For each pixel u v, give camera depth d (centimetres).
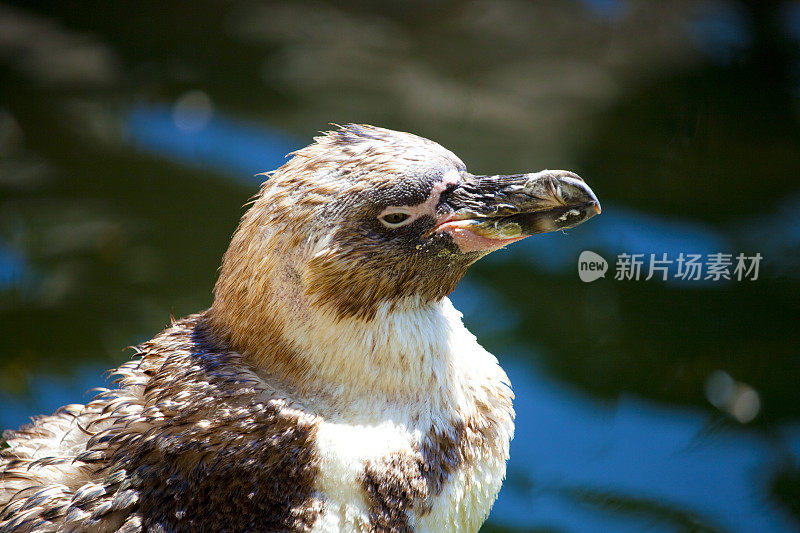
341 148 591
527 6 1925
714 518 992
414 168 591
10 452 633
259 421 571
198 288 1260
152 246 1322
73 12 1819
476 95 1656
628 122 1598
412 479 582
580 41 1834
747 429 1093
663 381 1153
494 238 609
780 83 1709
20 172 1441
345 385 595
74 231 1338
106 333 1176
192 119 1566
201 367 598
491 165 1466
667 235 1341
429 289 613
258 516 565
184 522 559
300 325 589
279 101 1614
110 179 1445
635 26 1862
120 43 1750
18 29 1759
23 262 1276
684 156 1512
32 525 562
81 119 1552
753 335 1209
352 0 1905
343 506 570
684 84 1706
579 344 1202
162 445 564
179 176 1448
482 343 1197
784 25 1859
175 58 1720
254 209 598
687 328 1221
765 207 1393
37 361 1126
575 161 1489
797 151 1531
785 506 999
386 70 1712
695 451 1073
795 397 1130
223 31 1795
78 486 578
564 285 1290
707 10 1897
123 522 557
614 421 1108
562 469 1054
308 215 577
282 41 1775
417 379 601
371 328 593
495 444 631
